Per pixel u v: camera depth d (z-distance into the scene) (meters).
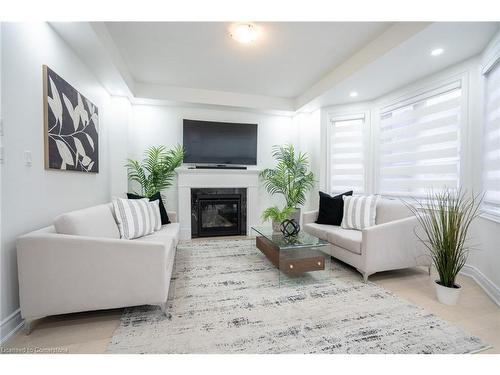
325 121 4.07
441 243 1.93
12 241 1.51
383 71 2.72
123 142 3.52
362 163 3.85
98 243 1.57
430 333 1.52
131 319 1.66
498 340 1.46
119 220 2.34
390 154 3.46
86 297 1.56
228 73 3.27
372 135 3.75
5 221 1.46
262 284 2.24
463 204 2.26
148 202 2.80
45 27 1.87
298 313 1.74
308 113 4.44
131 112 3.88
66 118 2.12
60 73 2.08
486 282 2.12
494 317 1.70
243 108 4.18
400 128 3.31
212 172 4.12
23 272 1.46
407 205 2.67
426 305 1.87
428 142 2.91
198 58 2.86
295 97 4.23
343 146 4.00
